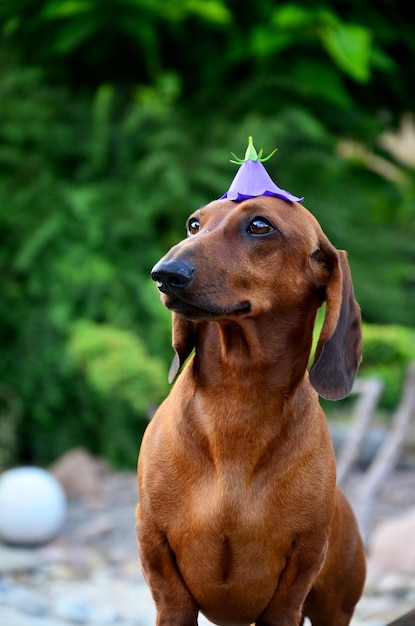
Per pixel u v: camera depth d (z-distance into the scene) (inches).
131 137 382.3
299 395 117.7
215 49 398.9
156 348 357.7
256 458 115.5
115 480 339.9
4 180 376.8
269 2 379.9
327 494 116.8
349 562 134.4
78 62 408.5
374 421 366.6
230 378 116.8
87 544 284.0
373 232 401.7
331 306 117.1
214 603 118.6
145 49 387.2
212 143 379.2
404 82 424.5
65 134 378.9
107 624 222.4
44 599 239.1
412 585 247.3
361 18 392.8
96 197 362.3
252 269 114.7
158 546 118.6
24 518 272.1
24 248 354.3
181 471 117.2
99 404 354.6
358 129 411.8
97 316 362.6
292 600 116.7
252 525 114.5
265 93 394.3
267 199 117.9
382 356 334.3
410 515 278.1
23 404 359.6
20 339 363.6
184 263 109.7
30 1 376.8
